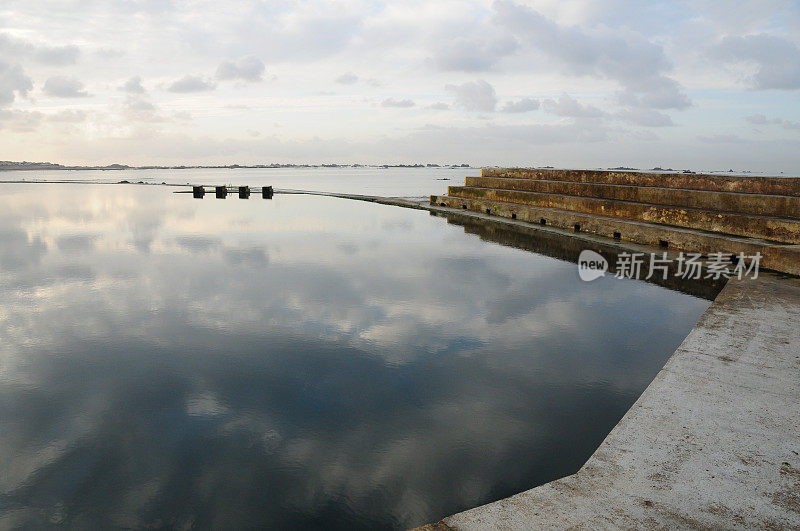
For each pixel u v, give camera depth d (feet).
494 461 10.75
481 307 23.11
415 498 9.60
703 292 24.93
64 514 9.42
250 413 13.28
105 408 13.66
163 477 10.51
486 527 7.30
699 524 7.23
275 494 9.87
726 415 10.45
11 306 23.79
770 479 8.29
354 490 9.95
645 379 14.89
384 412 13.16
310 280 29.19
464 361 16.60
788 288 21.85
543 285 27.27
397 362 16.62
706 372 12.62
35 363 16.81
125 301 24.66
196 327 20.58
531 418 12.64
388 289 26.84
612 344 17.98
